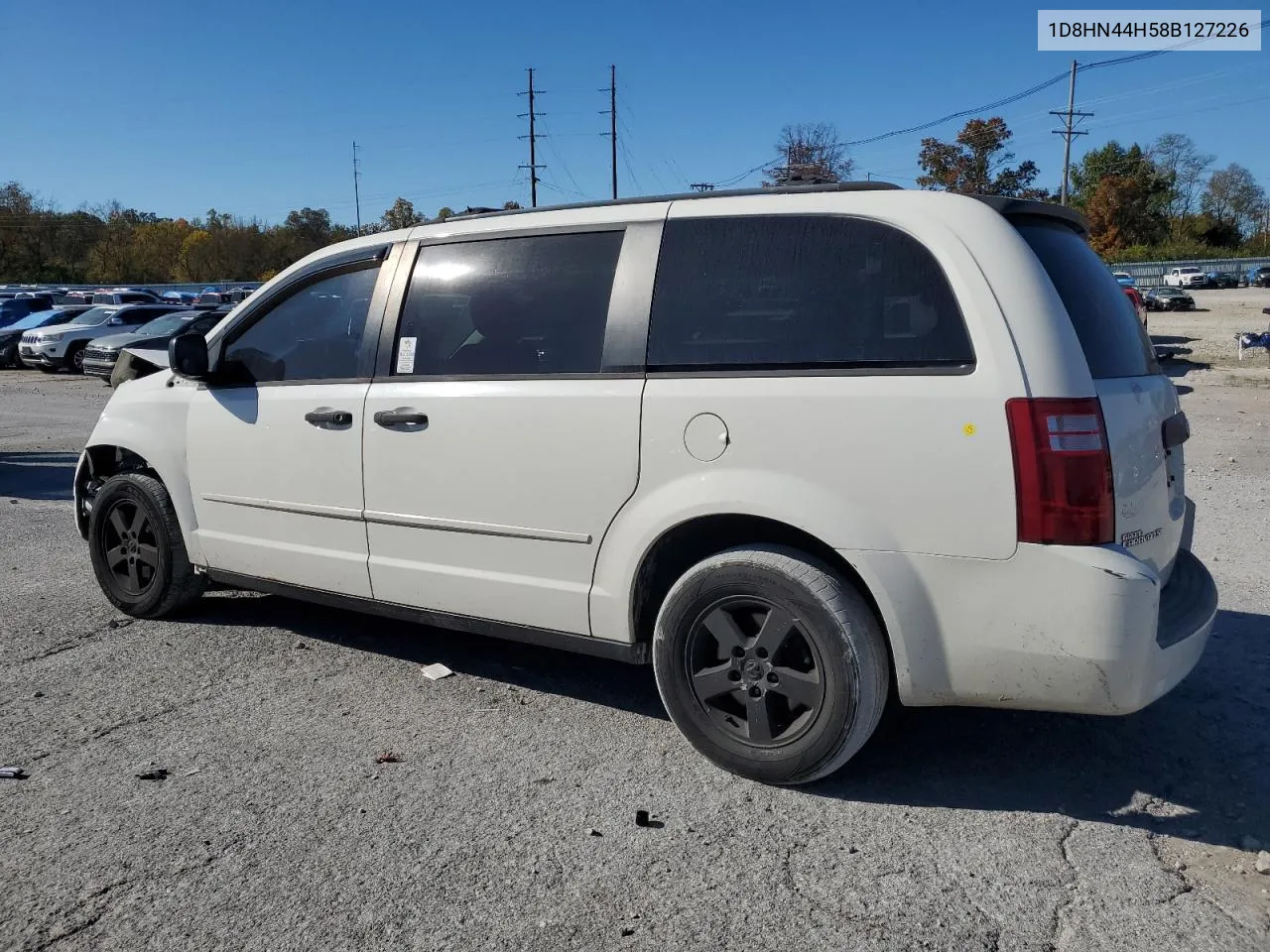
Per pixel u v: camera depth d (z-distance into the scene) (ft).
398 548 13.61
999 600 9.80
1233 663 14.69
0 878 9.46
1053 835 10.09
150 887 9.30
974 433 9.74
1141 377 11.15
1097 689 9.65
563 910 8.90
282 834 10.19
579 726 12.82
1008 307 9.85
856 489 10.28
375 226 229.86
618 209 12.39
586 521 11.92
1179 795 10.90
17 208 248.73
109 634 16.53
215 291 162.20
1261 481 29.63
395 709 13.38
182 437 15.92
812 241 11.00
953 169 165.17
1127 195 260.62
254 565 15.30
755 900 9.02
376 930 8.65
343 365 14.17
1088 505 9.52
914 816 10.49
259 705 13.52
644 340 11.63
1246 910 8.82
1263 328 105.40
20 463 37.93
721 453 10.93
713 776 11.39
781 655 10.91
